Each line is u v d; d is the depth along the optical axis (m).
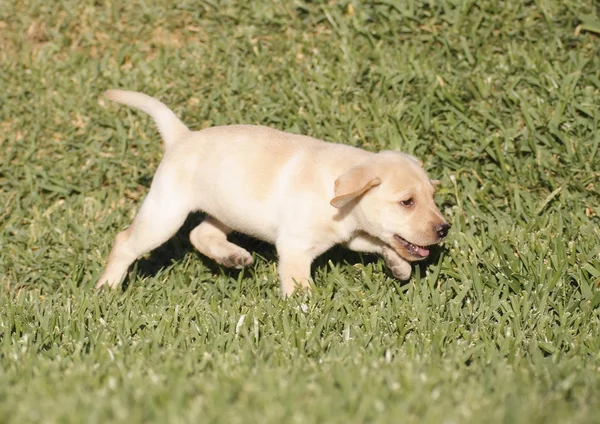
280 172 7.84
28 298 8.46
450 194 9.24
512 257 8.16
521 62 10.59
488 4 11.31
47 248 9.36
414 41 11.13
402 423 5.02
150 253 9.28
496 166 9.52
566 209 8.95
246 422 5.02
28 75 11.53
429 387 5.69
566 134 9.51
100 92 11.20
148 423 5.08
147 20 12.13
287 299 7.62
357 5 11.66
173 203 8.25
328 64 10.98
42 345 7.09
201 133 8.33
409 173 7.51
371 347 6.78
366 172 7.41
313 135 10.01
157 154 10.25
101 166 10.20
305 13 11.84
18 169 10.30
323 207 7.64
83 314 7.63
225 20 11.96
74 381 5.75
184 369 6.09
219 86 10.99
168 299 8.10
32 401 5.27
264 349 6.68
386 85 10.49
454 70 10.65
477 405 5.32
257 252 9.03
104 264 9.01
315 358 6.61
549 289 7.80
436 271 8.12
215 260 8.50
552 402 5.47
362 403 5.31
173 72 11.33
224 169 7.98
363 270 8.26
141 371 6.05
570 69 10.41
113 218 9.54
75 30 12.20
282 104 10.50
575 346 6.93
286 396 5.40
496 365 6.30
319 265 8.65
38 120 10.80
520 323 7.45
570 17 11.05
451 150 9.66
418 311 7.54
